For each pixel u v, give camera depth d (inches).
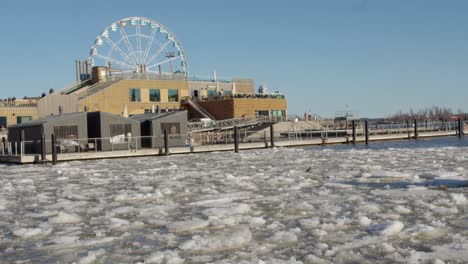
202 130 2160.4
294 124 2470.5
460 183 630.5
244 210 495.8
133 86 2539.4
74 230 437.4
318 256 338.3
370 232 395.5
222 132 2178.9
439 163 914.1
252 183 707.4
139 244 383.6
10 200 621.0
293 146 1887.3
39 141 1401.3
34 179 875.4
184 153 1573.6
